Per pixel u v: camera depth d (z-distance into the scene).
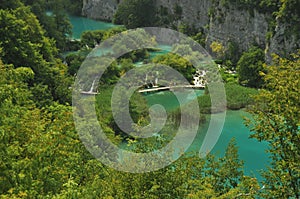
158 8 123.50
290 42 73.94
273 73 20.45
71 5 145.00
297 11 73.25
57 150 20.19
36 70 46.34
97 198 18.91
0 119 20.00
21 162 18.22
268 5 81.50
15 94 23.00
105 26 128.38
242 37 89.50
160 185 18.91
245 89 64.62
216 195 20.67
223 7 93.62
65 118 25.75
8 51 44.56
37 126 20.94
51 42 68.06
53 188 18.78
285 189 19.05
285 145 19.44
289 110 19.00
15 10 57.03
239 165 24.69
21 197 16.66
